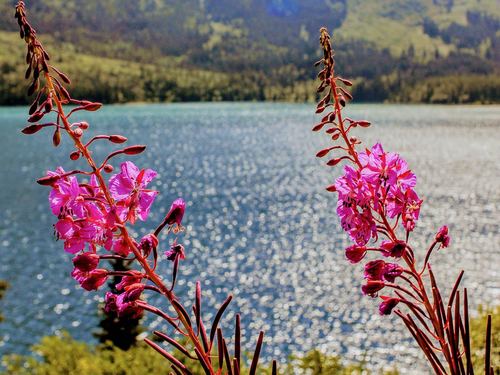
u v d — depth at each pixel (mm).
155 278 3199
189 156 142375
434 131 194875
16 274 54844
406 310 41156
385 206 3789
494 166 118500
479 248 58125
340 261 55750
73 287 50875
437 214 74500
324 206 82125
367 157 3750
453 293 3561
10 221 77250
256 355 3246
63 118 3045
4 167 129375
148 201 3219
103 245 3150
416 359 35375
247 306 45438
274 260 57000
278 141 173500
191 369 10562
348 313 43000
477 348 9219
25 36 2936
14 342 39781
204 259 57969
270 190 96312
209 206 84250
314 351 12008
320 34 3740
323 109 3748
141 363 11094
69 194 3119
